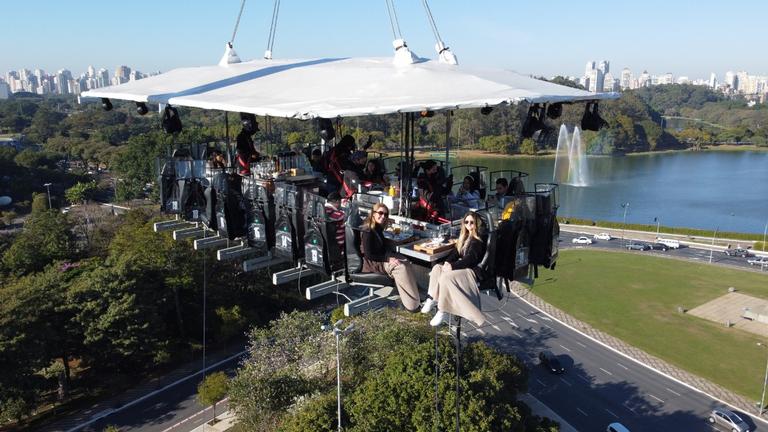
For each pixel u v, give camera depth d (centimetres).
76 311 4347
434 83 1259
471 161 11381
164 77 1836
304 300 5950
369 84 1325
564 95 1142
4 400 3788
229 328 5062
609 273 7425
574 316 5972
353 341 3825
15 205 9731
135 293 4484
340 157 1669
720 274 7375
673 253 8431
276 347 3928
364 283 1245
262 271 5753
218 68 1839
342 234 1312
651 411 4191
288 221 1437
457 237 1223
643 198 11856
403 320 4181
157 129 9050
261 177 1720
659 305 6281
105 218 6994
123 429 3928
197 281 5203
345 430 2853
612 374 4744
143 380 4594
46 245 5706
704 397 4378
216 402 4009
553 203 1271
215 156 1819
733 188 12850
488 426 2798
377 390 3095
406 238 1234
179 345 4997
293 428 2995
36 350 3956
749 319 5853
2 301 4022
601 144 18012
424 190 1434
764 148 19550
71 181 11006
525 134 1367
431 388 3000
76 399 4297
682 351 5144
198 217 1819
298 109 1148
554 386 4559
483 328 5669
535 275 1327
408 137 1446
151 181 8925
